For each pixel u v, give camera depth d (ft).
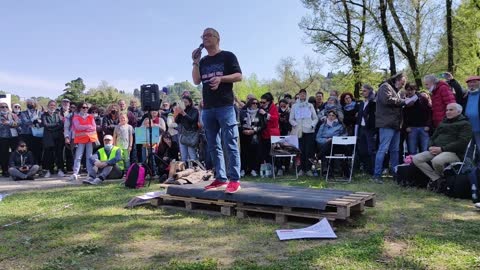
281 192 16.83
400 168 23.61
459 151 21.24
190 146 28.55
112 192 23.85
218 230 14.90
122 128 32.04
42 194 24.02
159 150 30.55
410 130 27.07
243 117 30.37
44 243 13.85
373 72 62.80
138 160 34.19
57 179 32.60
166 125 33.17
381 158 25.73
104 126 35.24
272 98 30.63
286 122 32.96
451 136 21.67
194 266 10.94
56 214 18.26
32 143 36.19
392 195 20.71
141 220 16.55
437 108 25.38
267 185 18.71
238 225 15.49
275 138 28.96
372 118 27.81
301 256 11.60
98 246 13.11
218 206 18.19
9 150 36.17
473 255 11.43
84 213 18.25
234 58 16.12
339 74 68.39
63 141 35.50
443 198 19.80
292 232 14.08
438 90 25.32
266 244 13.08
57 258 12.12
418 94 27.14
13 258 12.37
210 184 17.90
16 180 32.07
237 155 16.84
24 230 15.66
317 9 66.69
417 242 12.66
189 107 28.86
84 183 28.96
